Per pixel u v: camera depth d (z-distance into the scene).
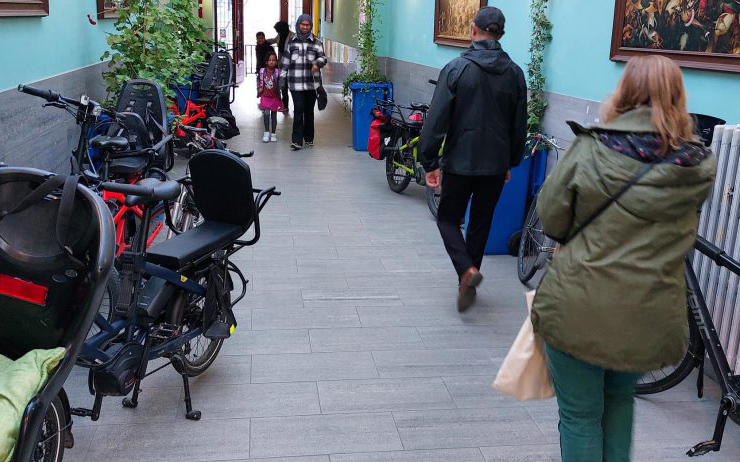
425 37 8.98
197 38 7.92
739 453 2.99
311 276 4.89
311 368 3.60
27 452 1.96
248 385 3.42
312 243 5.61
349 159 9.12
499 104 4.21
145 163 4.40
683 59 3.97
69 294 2.19
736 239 3.25
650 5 4.23
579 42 5.09
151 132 4.96
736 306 3.23
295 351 3.78
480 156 4.21
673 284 2.14
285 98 12.87
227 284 3.45
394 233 5.97
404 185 7.21
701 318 3.00
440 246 5.66
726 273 3.30
